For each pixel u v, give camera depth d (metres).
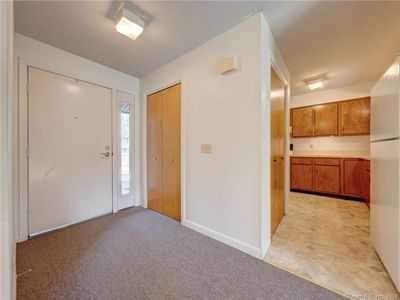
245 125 1.66
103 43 2.03
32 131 1.96
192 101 2.14
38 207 2.00
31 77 1.95
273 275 1.37
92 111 2.45
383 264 1.45
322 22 1.68
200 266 1.48
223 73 1.77
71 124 2.25
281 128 2.40
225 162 1.82
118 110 2.75
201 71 2.04
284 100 2.60
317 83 3.09
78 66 2.30
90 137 2.44
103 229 2.14
